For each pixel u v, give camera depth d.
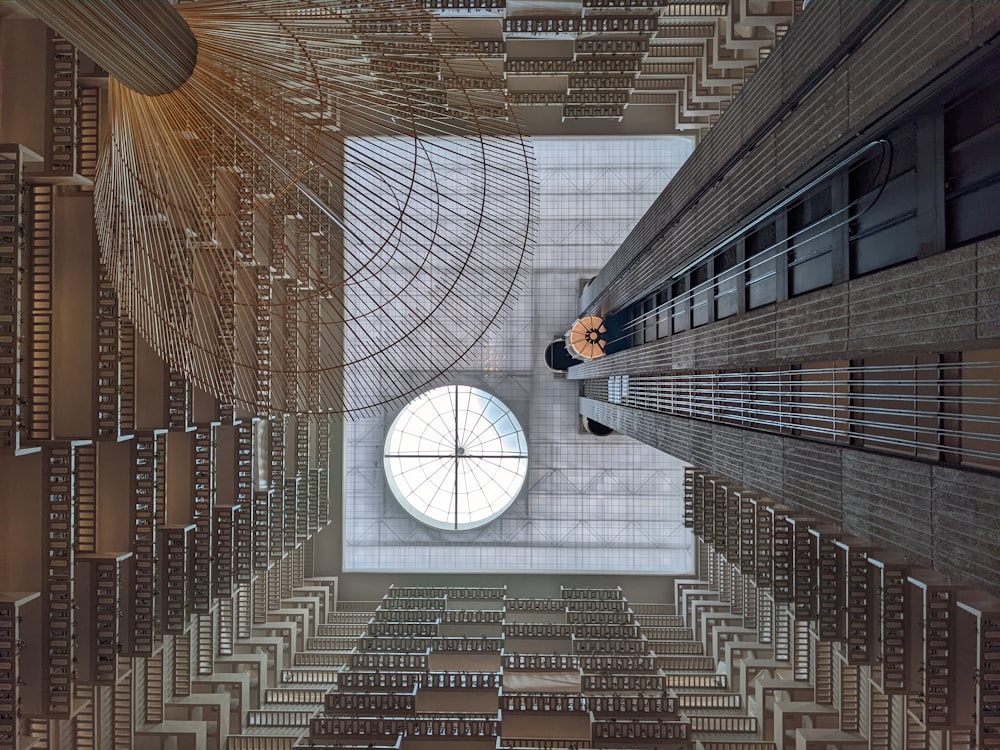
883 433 7.24
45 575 12.89
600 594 29.25
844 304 7.20
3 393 11.48
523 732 21.19
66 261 13.62
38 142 12.27
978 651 13.55
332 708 21.34
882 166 6.92
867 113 6.68
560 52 25.62
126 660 17.09
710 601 28.23
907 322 6.07
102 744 17.44
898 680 16.25
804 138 8.12
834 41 7.25
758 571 20.06
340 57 4.97
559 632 26.47
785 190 8.82
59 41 12.27
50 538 13.02
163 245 4.98
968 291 5.25
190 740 18.84
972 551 5.29
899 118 6.29
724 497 21.88
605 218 31.16
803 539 18.77
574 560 31.38
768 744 21.17
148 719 19.45
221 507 18.95
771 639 24.73
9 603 12.09
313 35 4.86
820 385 8.62
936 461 5.94
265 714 22.39
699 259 13.01
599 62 24.84
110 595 14.44
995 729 13.43
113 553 14.90
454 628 27.55
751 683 23.50
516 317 31.67
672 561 31.31
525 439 31.91
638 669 23.97
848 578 17.39
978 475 5.25
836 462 7.42
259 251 12.98
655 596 30.50
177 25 4.25
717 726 22.59
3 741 12.03
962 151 5.65
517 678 23.78
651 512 31.50
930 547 5.84
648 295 17.95
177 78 4.45
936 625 15.08
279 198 4.95
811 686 22.03
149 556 15.52
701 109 26.97
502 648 24.80
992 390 5.73
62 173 12.27
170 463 18.00
